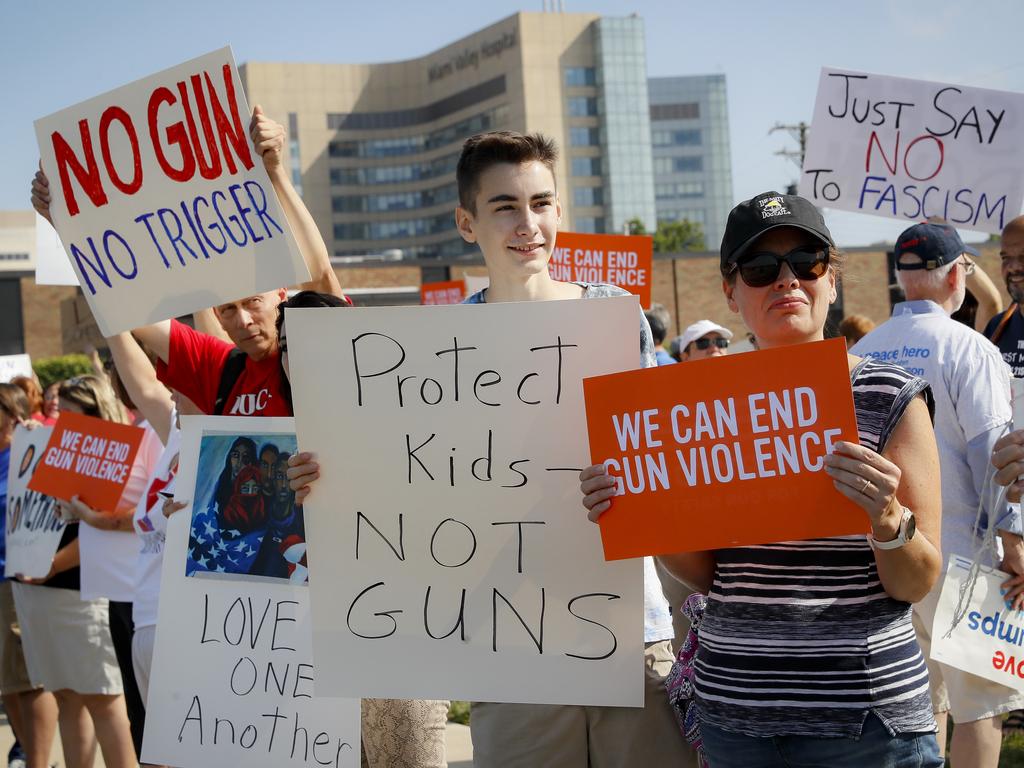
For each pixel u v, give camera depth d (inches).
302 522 132.6
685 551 92.1
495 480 108.1
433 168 5408.5
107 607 201.8
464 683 107.9
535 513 107.6
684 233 4003.4
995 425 142.4
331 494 110.5
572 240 285.0
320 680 109.9
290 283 137.1
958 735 144.6
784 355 90.3
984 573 133.4
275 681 130.6
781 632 89.7
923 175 211.6
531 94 4958.2
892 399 91.3
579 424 106.7
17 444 213.9
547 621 107.0
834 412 88.7
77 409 209.0
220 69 136.1
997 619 132.4
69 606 198.7
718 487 91.5
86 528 186.2
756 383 90.7
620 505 94.5
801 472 89.4
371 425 109.9
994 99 207.2
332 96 5408.5
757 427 90.6
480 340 108.1
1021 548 133.2
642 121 5039.4
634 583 105.6
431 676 108.5
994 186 207.9
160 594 135.5
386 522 109.7
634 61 5014.8
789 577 90.3
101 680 198.5
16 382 263.7
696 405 92.4
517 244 121.1
